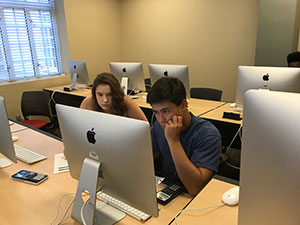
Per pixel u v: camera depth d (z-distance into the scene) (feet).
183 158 3.54
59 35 13.98
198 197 3.52
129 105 6.97
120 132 2.68
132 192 2.88
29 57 13.03
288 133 1.69
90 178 3.00
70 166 3.60
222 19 12.48
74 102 12.17
